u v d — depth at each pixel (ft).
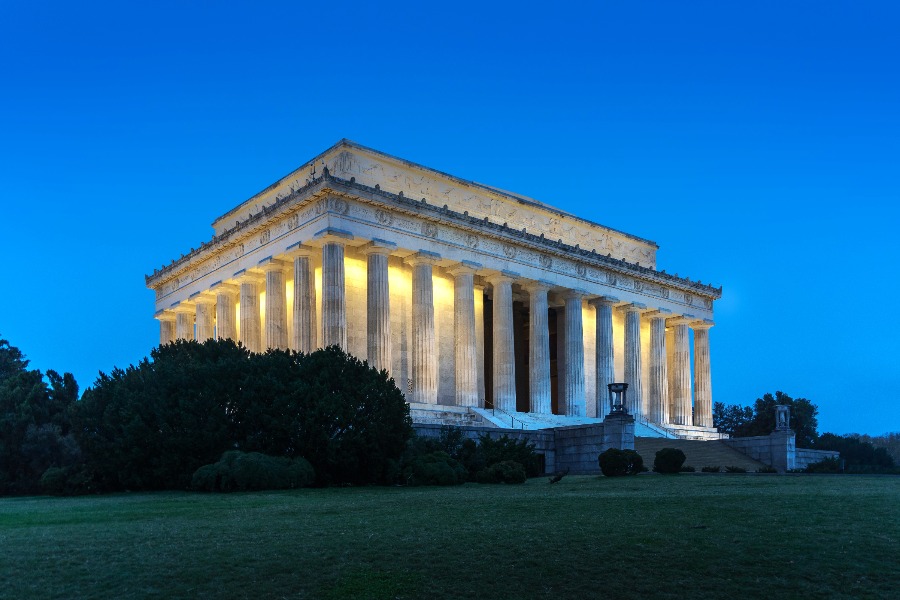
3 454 182.19
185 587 62.85
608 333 317.63
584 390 305.53
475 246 273.95
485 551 72.69
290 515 100.32
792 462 244.42
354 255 261.03
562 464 228.63
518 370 341.41
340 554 72.02
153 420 168.96
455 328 272.31
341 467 163.94
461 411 262.88
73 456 182.60
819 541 74.79
